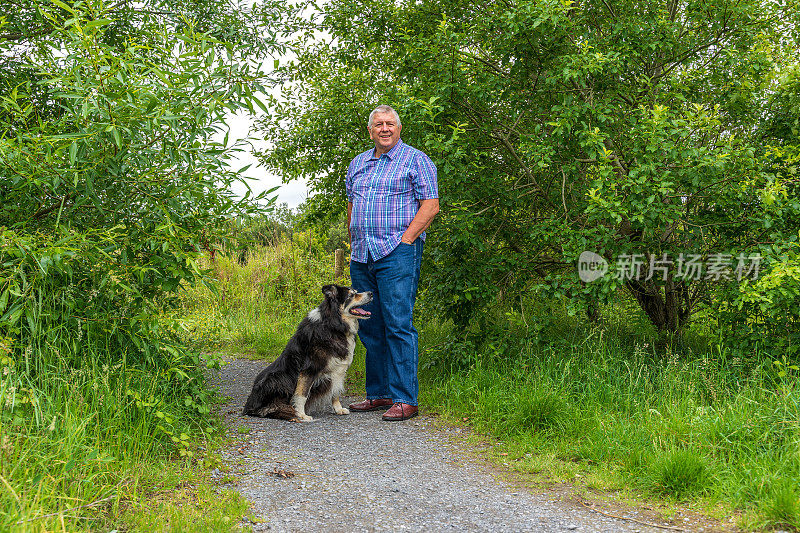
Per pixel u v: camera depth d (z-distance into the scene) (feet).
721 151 15.55
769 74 17.42
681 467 9.97
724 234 17.28
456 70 16.90
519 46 16.52
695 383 14.28
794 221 16.25
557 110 16.02
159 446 11.10
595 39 17.06
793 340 14.93
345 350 15.89
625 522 8.93
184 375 11.78
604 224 17.39
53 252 9.76
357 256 16.16
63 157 10.42
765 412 11.65
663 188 14.58
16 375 9.48
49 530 7.25
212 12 16.37
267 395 15.65
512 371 16.48
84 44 9.85
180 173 11.36
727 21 16.89
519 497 10.05
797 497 8.62
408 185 15.65
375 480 10.88
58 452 8.70
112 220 11.53
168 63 10.87
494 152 18.99
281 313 33.42
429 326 25.48
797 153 15.58
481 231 18.95
